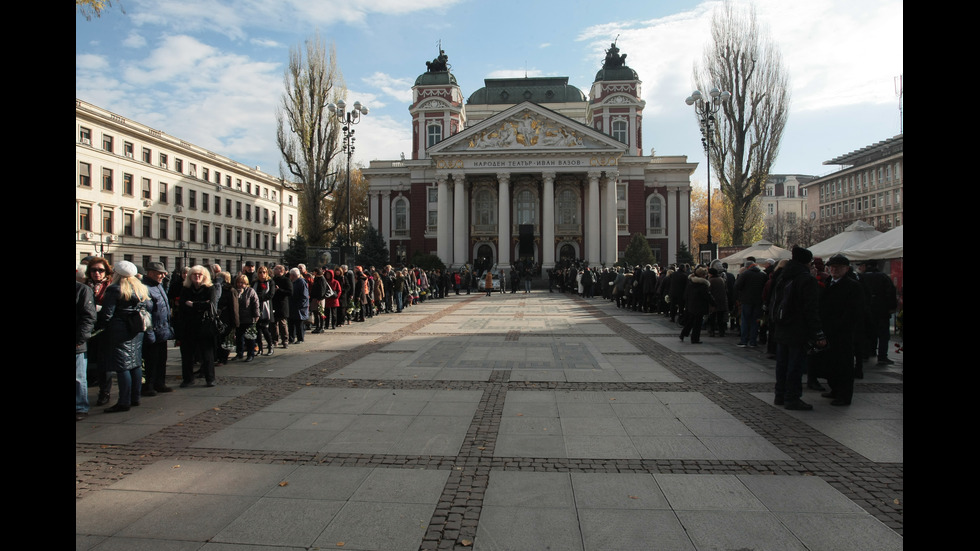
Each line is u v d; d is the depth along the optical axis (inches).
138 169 2020.2
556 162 2102.6
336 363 441.4
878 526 164.9
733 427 263.0
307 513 174.6
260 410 298.7
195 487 195.5
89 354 371.6
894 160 2851.9
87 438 251.6
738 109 1519.4
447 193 2159.2
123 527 165.6
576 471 208.2
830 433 253.8
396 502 182.1
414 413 289.1
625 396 325.1
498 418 278.5
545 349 509.0
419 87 2603.3
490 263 2301.9
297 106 1894.7
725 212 1891.0
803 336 291.3
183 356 360.8
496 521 168.6
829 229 2957.7
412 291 1146.0
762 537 158.9
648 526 165.3
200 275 360.2
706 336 609.3
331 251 1039.6
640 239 1838.1
